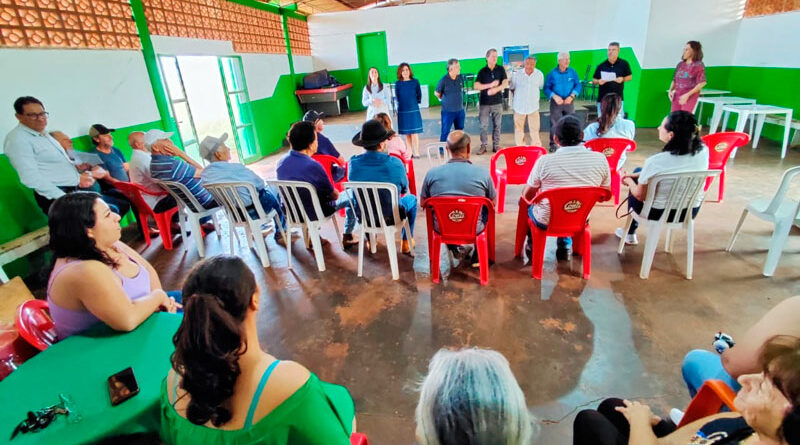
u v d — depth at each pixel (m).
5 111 3.04
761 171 4.27
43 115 2.92
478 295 2.40
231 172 2.91
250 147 7.02
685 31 6.50
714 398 0.99
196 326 0.68
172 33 4.95
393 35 9.28
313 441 0.77
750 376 0.69
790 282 2.29
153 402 0.98
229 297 0.71
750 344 1.00
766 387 0.64
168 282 2.88
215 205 3.24
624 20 7.43
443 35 9.17
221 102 6.23
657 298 2.24
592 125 3.66
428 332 2.11
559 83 5.18
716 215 3.25
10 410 0.97
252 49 6.90
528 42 9.01
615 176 3.48
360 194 2.50
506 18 8.90
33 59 3.27
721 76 6.62
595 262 2.66
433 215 2.48
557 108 5.29
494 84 5.42
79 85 3.69
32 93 3.25
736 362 1.03
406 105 5.60
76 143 3.66
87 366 1.11
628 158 5.13
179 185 2.94
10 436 0.90
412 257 2.95
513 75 5.41
